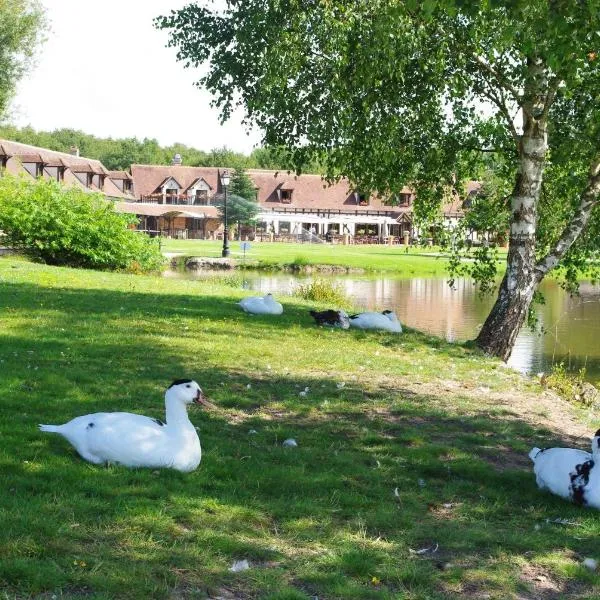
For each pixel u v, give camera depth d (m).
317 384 11.97
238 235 99.44
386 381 12.79
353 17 15.07
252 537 6.02
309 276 47.12
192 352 13.42
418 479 7.96
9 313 16.08
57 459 7.13
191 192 112.38
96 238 33.50
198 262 50.91
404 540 6.34
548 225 20.38
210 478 7.20
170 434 7.26
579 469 7.46
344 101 16.31
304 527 6.35
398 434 9.66
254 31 16.06
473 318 29.34
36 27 49.31
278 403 10.54
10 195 33.59
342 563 5.70
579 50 11.27
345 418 10.16
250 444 8.56
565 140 17.92
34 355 11.88
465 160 19.53
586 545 6.58
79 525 5.75
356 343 16.34
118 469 6.98
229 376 11.86
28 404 9.04
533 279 17.98
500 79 17.08
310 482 7.38
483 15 14.65
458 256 21.00
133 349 13.19
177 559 5.40
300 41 15.49
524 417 11.32
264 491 7.11
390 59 14.99
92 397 9.57
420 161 18.55
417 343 17.36
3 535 5.41
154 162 165.12
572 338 24.45
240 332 16.17
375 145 16.72
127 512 6.04
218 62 17.88
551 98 16.72
